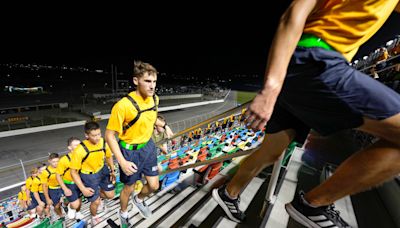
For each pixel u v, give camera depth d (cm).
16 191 1359
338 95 88
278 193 207
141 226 259
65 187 420
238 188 166
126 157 250
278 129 136
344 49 90
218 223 182
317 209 123
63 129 2817
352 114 90
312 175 243
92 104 4253
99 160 364
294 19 85
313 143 354
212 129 1778
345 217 168
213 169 462
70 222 646
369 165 95
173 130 3059
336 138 391
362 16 85
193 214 208
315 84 91
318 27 91
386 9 87
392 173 93
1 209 1082
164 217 225
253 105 94
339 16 88
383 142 93
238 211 176
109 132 234
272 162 151
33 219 806
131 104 232
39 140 2355
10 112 3058
